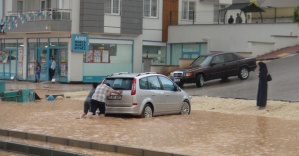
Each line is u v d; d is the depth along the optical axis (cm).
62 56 3875
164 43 4312
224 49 3981
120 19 3944
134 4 4019
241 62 3300
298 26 3825
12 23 4153
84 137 1459
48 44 3991
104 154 1283
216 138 1464
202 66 3156
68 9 3781
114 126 1698
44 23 3794
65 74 3853
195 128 1669
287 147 1322
